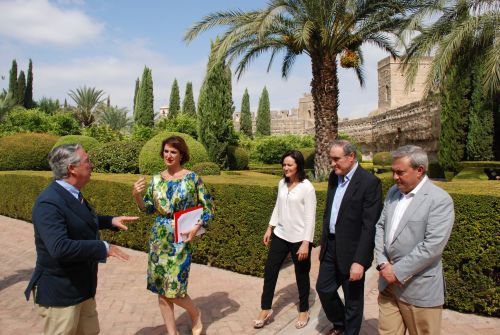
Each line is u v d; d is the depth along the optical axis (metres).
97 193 7.39
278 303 4.41
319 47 10.86
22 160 13.16
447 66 9.48
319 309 4.26
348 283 3.21
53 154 2.49
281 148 25.53
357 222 3.18
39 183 8.91
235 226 5.57
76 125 21.83
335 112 11.25
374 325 3.77
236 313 4.14
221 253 5.72
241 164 17.19
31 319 4.04
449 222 2.41
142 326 3.86
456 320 3.84
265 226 5.32
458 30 9.23
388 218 2.68
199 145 11.30
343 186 3.31
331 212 3.38
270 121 47.34
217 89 14.89
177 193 3.32
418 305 2.48
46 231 2.26
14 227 8.92
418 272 2.48
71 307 2.39
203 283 5.13
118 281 5.24
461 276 4.03
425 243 2.40
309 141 27.78
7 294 4.80
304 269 3.79
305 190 3.73
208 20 10.95
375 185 3.13
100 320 3.99
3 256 6.61
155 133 18.97
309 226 3.68
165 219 3.34
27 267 5.98
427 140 24.31
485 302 3.90
